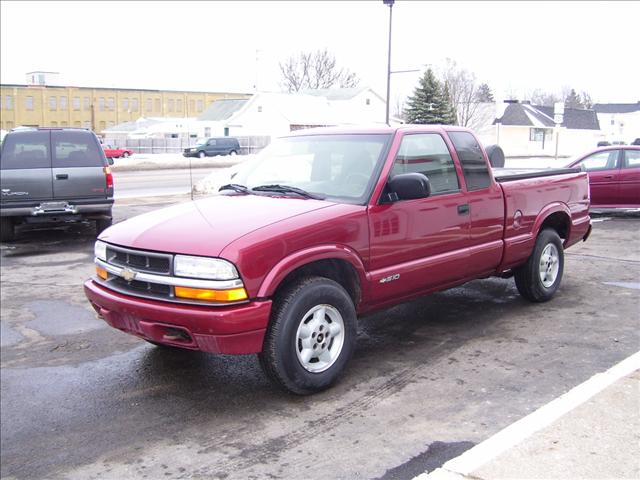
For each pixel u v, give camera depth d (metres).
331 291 4.47
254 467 3.60
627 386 4.20
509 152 57.62
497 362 5.01
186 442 3.95
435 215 5.27
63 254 10.41
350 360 5.18
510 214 6.05
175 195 19.77
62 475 3.68
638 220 12.48
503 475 3.20
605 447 3.44
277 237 4.24
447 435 3.84
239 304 4.08
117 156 47.69
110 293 4.55
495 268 6.05
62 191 10.91
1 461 3.85
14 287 8.23
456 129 5.80
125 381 5.00
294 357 4.29
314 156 5.47
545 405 4.03
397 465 3.53
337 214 4.60
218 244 4.15
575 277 7.86
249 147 53.31
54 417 4.42
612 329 5.75
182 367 5.22
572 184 7.03
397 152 5.12
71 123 94.94
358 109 65.00
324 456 3.67
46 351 5.80
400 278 5.01
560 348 5.29
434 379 4.71
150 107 100.94
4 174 10.60
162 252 4.26
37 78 96.44
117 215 14.31
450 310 6.56
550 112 62.69
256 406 4.40
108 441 4.04
